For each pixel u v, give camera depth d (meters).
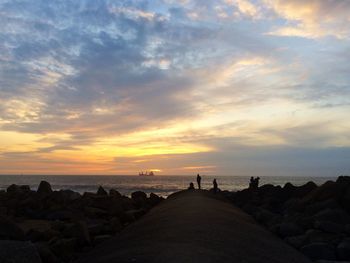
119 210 28.45
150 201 33.94
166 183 142.25
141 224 16.25
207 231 12.18
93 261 10.62
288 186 33.56
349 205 23.34
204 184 136.38
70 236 18.52
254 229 15.42
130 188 96.06
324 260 14.21
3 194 37.22
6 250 9.57
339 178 25.19
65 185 110.44
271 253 11.62
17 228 17.09
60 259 16.06
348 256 14.55
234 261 9.26
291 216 21.58
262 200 32.16
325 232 17.69
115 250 11.37
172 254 8.99
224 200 28.14
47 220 27.67
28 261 9.50
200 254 9.18
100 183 133.62
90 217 27.73
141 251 9.83
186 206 19.28
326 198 24.52
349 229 17.53
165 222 14.48
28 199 31.92
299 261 11.76
